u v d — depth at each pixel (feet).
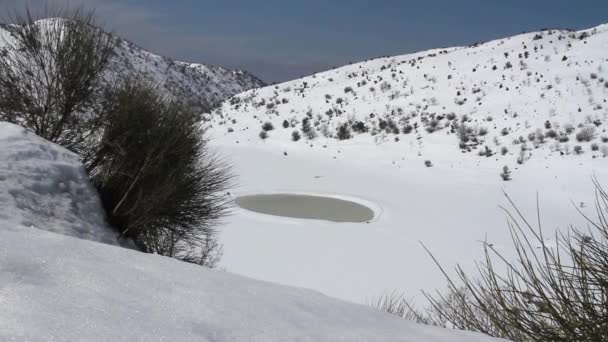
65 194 16.58
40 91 21.52
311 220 94.22
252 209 104.37
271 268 65.51
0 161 15.69
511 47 294.87
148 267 7.13
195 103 23.49
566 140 157.79
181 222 21.98
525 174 137.69
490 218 99.86
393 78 288.92
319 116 240.94
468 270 64.49
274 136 219.41
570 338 7.28
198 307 6.03
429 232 88.84
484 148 166.40
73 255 6.67
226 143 208.64
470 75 255.09
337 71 376.07
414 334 7.20
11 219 13.41
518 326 7.82
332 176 149.79
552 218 97.30
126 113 20.93
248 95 342.23
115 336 4.71
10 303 4.83
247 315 6.19
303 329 6.21
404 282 61.52
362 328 6.89
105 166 20.59
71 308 5.06
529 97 203.82
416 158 167.63
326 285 60.34
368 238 83.66
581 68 222.89
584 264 7.40
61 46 21.40
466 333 7.80
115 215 19.08
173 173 21.04
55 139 21.70
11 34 21.34
